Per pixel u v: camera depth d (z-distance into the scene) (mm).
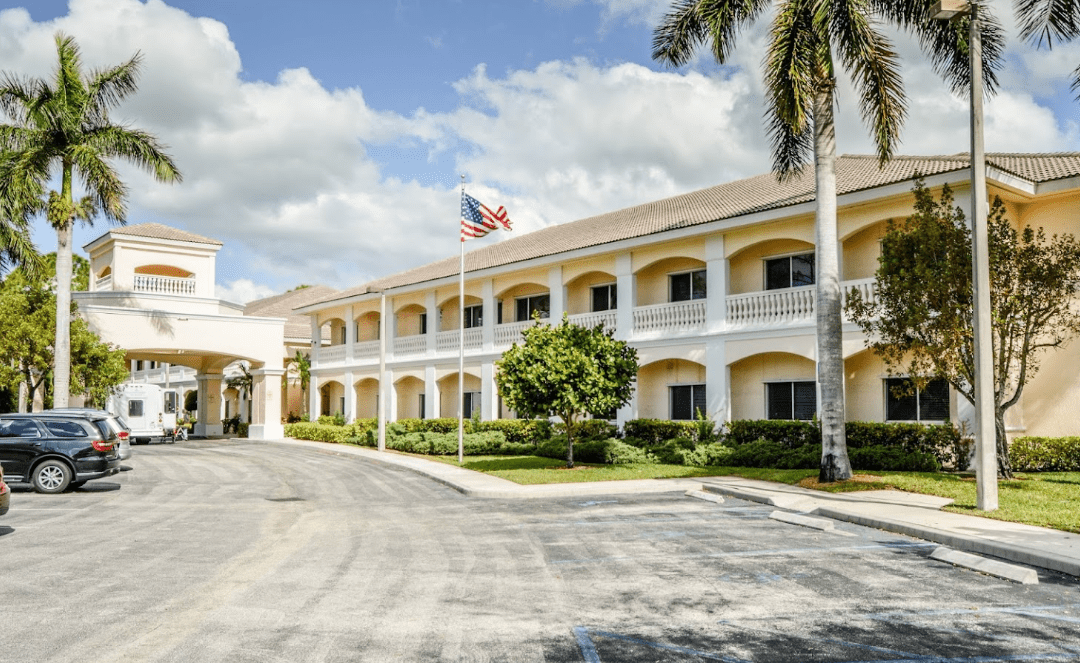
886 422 19859
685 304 24281
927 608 7371
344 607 7484
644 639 6465
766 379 23141
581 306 28703
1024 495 13805
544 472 20203
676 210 27578
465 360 32375
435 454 27609
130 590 8180
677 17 19016
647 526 12398
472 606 7531
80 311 34469
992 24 17609
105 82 28266
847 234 20500
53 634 6578
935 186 18438
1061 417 18656
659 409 25969
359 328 41594
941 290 15344
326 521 13383
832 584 8367
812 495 15125
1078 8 15242
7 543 11109
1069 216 18828
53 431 17672
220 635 6562
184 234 41000
